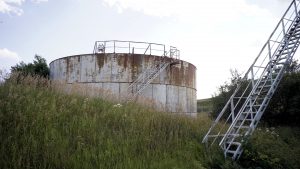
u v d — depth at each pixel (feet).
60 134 24.82
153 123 33.60
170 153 27.99
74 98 35.53
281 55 36.09
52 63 78.59
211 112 76.23
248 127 30.94
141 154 25.89
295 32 38.01
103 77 64.69
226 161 27.30
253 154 28.94
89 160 22.02
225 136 30.58
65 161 20.76
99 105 36.35
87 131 26.86
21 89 34.45
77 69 67.92
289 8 38.37
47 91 37.50
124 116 32.63
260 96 37.99
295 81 55.42
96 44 68.54
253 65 33.91
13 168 19.13
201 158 28.25
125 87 63.67
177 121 36.73
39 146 21.99
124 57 65.05
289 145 37.88
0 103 27.22
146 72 64.95
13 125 24.30
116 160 23.21
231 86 73.15
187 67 73.92
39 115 26.86
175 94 68.44
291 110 53.83
